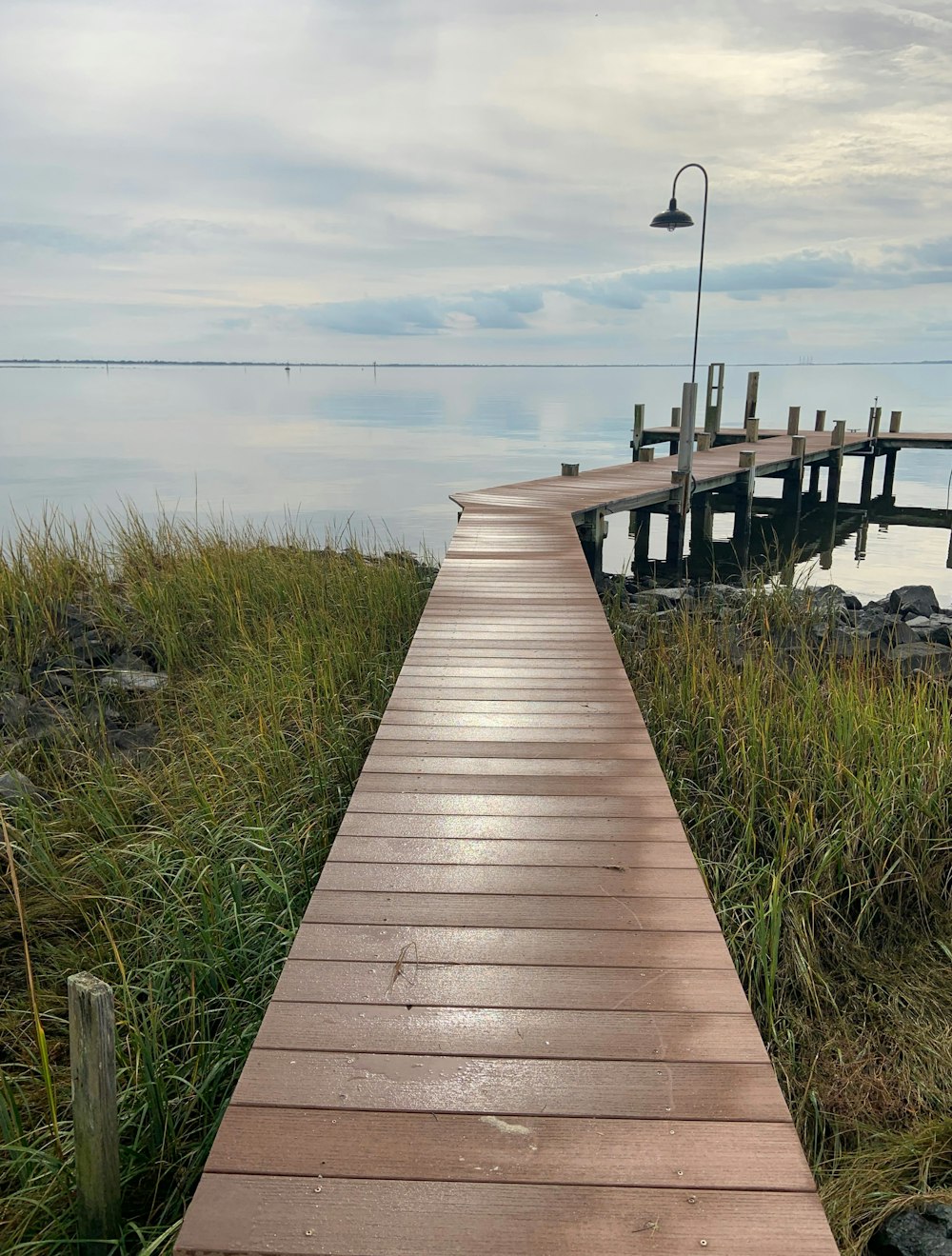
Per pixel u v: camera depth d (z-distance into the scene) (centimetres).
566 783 354
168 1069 258
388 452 3394
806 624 768
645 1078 195
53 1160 220
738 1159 173
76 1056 188
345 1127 180
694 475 1355
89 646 656
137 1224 216
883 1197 238
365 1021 213
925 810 405
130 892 358
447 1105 187
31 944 343
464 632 579
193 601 729
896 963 349
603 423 5431
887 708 500
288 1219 159
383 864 290
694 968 235
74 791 456
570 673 496
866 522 1945
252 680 577
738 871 382
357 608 729
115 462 2994
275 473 2650
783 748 462
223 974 304
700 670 577
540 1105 187
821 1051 303
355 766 460
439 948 243
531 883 279
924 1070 295
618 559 1509
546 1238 156
